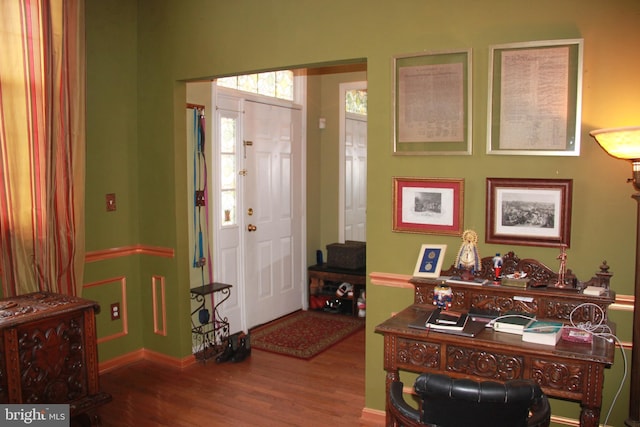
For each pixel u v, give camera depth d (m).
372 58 2.86
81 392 2.76
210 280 4.13
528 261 2.55
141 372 3.71
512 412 1.65
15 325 2.43
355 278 5.00
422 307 2.68
